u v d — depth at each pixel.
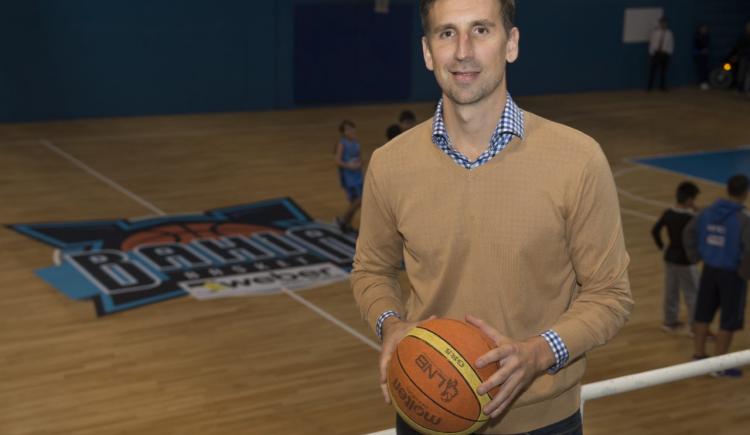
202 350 9.20
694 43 27.38
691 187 9.69
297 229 13.20
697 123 22.48
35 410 7.86
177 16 20.72
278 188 15.30
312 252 12.24
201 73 21.27
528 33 24.92
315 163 17.09
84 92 20.22
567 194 2.19
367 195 2.51
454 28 2.13
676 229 9.73
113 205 14.05
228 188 15.21
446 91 2.19
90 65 20.14
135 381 8.48
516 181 2.22
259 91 21.97
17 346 9.12
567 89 25.95
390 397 2.23
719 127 22.11
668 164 18.27
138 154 17.36
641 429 7.94
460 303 2.33
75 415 7.80
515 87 25.17
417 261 2.41
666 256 9.85
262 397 8.27
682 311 10.67
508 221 2.23
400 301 2.56
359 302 2.57
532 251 2.24
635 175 17.31
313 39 22.17
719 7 27.94
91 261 11.62
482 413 2.10
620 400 8.46
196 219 13.48
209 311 10.18
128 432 7.54
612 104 24.61
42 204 13.98
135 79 20.64
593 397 2.89
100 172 15.95
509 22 2.17
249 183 15.56
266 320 10.02
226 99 21.69
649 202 15.42
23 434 7.45
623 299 2.23
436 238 2.32
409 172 2.35
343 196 14.96
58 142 18.06
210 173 16.14
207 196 14.72
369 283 2.58
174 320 9.91
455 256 2.30
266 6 21.53
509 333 2.31
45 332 9.48
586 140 2.22
